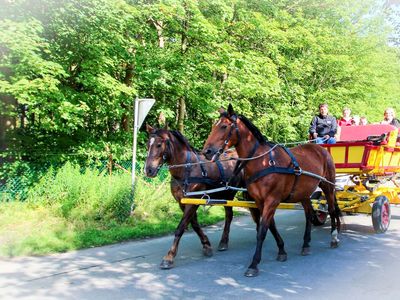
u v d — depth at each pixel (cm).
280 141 1778
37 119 1155
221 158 739
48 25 1002
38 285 553
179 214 1029
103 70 1098
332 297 507
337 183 1038
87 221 894
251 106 1639
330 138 943
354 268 627
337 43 1848
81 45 1070
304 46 1730
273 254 719
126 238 826
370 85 2105
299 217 1096
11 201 973
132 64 1234
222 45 1281
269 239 841
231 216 765
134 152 988
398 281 563
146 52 1238
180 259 688
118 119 1359
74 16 1029
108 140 1260
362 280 570
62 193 984
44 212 926
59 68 948
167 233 888
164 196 1073
